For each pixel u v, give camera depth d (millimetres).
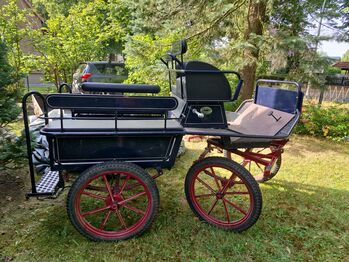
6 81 2928
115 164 2070
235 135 2209
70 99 1914
